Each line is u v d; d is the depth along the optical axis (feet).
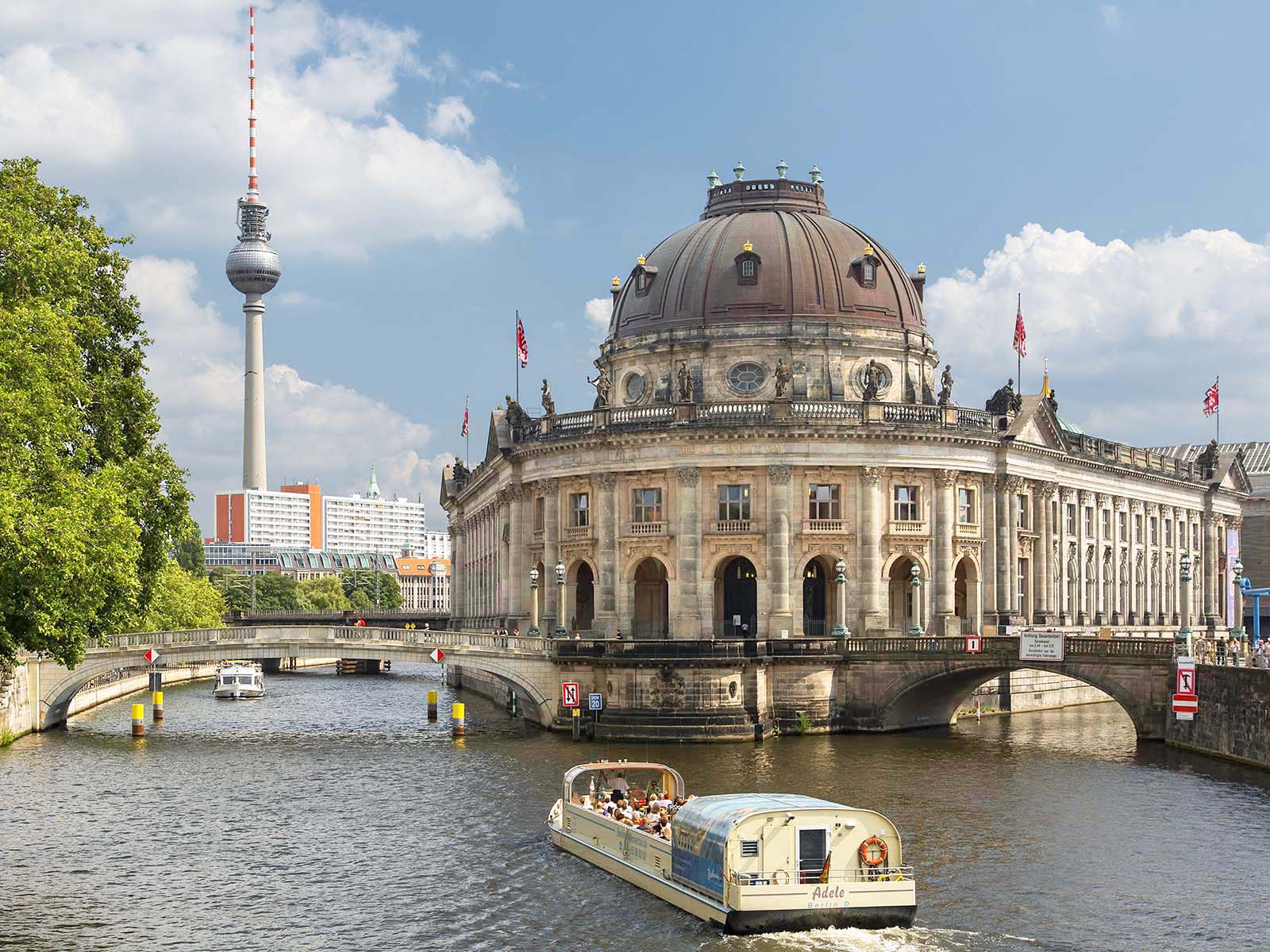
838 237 394.32
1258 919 165.37
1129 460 471.21
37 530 171.42
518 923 165.37
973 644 315.37
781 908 159.22
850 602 346.95
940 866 189.57
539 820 220.43
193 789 247.91
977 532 367.45
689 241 397.39
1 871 188.34
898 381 385.29
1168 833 208.74
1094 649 304.50
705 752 289.12
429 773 264.31
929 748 298.15
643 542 355.15
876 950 154.30
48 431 187.32
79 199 229.04
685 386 359.46
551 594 374.02
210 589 611.47
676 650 309.22
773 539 344.28
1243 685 270.46
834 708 323.57
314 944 158.10
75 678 334.85
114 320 234.99
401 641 331.98
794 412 347.97
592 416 364.38
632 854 183.32
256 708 410.31
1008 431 371.56
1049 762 275.39
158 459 234.79
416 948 156.87
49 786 250.57
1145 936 159.43
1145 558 483.51
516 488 398.42
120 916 167.63
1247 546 611.88
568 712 321.52
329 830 212.84
